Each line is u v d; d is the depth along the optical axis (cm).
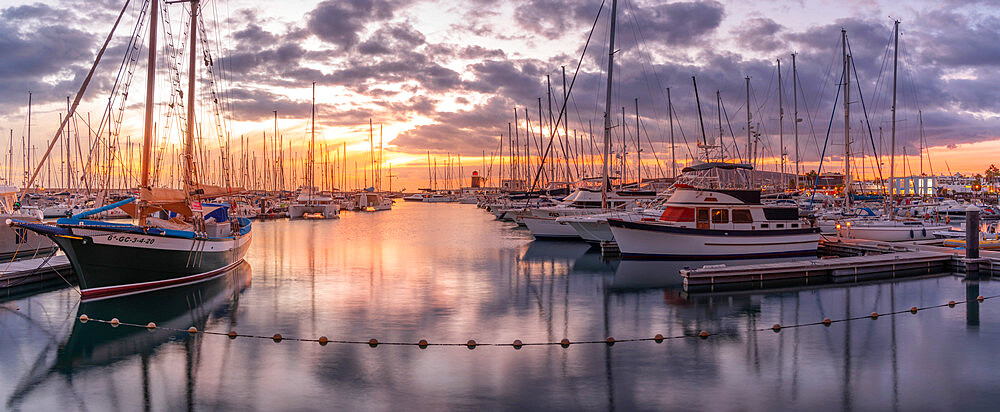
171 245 2705
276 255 4453
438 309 2452
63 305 2473
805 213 5709
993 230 6600
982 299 2630
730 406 1395
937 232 5062
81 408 1402
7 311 2367
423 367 1670
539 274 3450
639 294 2808
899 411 1368
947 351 1838
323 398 1442
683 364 1705
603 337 2006
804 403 1412
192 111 3378
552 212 5800
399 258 4259
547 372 1631
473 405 1398
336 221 9306
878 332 2081
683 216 3938
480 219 9894
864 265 3322
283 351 1828
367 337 1989
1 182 6944
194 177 3459
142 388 1523
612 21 4647
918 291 2883
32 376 1622
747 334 2052
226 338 1983
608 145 4822
